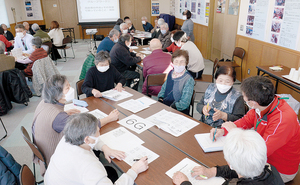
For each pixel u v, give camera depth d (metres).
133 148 1.53
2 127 3.14
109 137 1.66
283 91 3.55
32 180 1.34
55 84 1.61
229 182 1.01
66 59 6.73
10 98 3.60
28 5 9.30
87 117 1.24
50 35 6.43
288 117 1.30
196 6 6.80
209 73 5.25
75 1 9.62
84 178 1.13
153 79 2.84
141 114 2.01
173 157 1.44
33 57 3.99
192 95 2.28
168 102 2.45
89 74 2.54
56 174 1.19
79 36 10.09
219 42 5.75
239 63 4.73
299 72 2.71
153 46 3.43
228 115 1.82
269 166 1.02
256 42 4.08
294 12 3.13
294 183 1.51
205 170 1.26
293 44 3.22
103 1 9.55
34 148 1.58
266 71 3.13
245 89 1.33
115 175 1.84
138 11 9.93
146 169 1.33
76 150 1.21
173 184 1.22
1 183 1.47
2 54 3.37
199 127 1.78
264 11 3.77
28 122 3.28
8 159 1.54
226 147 0.96
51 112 1.59
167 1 9.59
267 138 1.33
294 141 1.37
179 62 2.26
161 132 1.73
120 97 2.39
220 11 5.52
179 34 3.72
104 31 9.95
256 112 1.42
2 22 7.42
